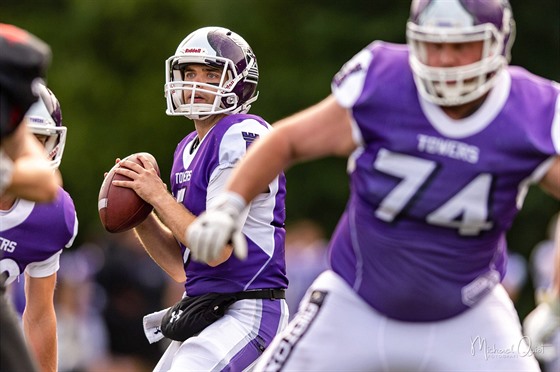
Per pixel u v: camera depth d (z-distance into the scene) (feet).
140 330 130.21
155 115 202.28
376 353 54.54
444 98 50.65
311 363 54.90
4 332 52.49
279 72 191.52
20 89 49.57
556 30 187.93
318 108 53.01
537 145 51.21
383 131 51.65
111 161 203.00
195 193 64.69
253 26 195.83
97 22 203.62
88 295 132.05
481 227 52.54
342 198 192.34
